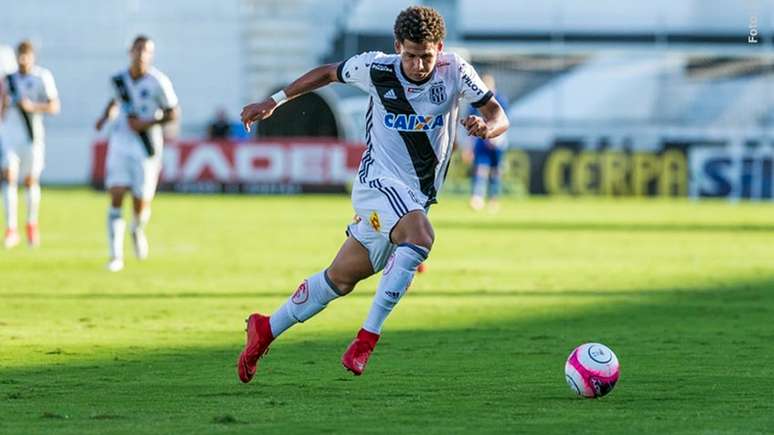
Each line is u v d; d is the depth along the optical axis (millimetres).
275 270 42375
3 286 37125
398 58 20906
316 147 90875
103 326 29031
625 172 91250
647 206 82812
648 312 32469
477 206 77750
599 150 91500
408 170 21188
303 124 97125
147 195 43625
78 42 107625
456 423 17344
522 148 92125
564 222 67000
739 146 90312
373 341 20234
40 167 50500
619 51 99125
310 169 90875
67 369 22828
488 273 42062
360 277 21094
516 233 59344
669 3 105062
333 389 20609
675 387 20812
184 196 89312
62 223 63250
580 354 19703
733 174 90250
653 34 104938
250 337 20703
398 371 22719
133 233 44812
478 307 33312
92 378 21781
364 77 21016
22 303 33219
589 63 99312
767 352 25438
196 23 107375
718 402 19266
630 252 50312
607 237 57531
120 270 42062
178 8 107625
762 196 90125
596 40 104688
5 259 45531
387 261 21125
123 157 42594
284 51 106812
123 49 107812
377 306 20156
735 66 98812
